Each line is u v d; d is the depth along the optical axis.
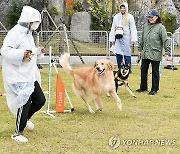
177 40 17.91
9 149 4.97
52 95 8.67
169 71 13.34
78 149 4.98
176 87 9.99
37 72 5.53
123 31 11.08
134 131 5.84
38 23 5.25
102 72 6.88
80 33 15.70
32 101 5.48
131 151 4.92
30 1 22.56
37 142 5.25
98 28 23.08
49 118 6.58
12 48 5.12
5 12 22.42
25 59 5.14
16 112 5.31
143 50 9.02
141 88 9.28
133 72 12.71
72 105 7.44
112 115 6.88
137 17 24.03
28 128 5.78
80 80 7.17
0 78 11.05
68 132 5.76
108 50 15.17
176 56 16.27
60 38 13.93
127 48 11.18
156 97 8.61
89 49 15.53
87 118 6.63
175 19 24.83
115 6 23.78
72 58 15.09
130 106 7.66
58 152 4.88
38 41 14.09
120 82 8.76
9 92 5.25
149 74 12.27
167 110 7.31
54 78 11.11
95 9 23.36
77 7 24.11
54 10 22.38
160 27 8.77
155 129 5.96
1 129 5.85
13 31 5.19
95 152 4.88
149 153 4.85
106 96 8.57
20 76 5.17
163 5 25.42
